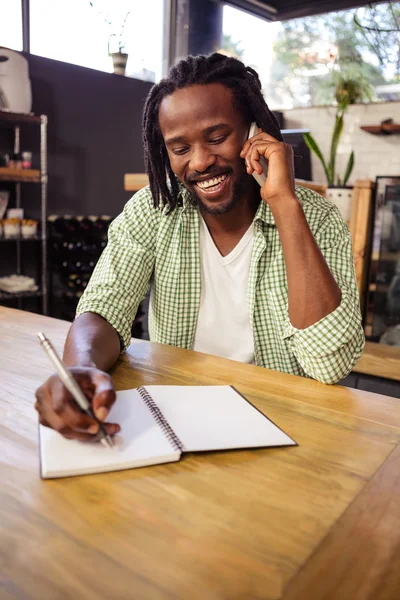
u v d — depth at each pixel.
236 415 0.78
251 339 1.27
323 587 0.44
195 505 0.56
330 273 1.01
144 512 0.54
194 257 1.28
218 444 0.68
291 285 1.00
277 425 0.76
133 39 4.20
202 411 0.78
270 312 1.24
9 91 3.22
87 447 0.65
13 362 1.01
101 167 4.11
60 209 3.89
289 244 1.02
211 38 4.60
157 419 0.74
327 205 1.25
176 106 1.07
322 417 0.80
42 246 3.58
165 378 0.94
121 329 1.08
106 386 0.64
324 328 0.97
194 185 1.15
